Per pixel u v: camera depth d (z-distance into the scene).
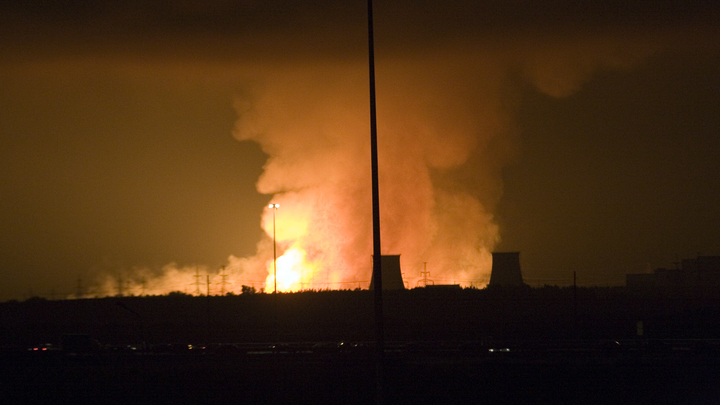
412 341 154.88
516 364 103.31
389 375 97.25
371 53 60.03
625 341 138.25
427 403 83.56
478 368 100.81
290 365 105.81
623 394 86.12
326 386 92.38
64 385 95.12
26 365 110.12
